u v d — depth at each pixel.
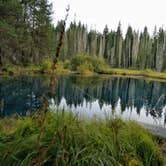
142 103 19.88
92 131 2.86
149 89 33.97
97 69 60.72
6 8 25.95
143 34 80.56
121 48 79.75
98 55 80.88
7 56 31.25
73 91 25.30
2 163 2.53
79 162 2.41
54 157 2.40
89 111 14.52
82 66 54.66
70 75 47.34
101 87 31.91
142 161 3.11
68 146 2.55
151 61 79.19
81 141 2.67
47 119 2.81
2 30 25.97
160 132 8.23
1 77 30.53
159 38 78.31
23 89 22.88
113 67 79.25
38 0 37.66
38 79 31.75
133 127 3.60
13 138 2.88
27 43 33.22
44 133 2.59
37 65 36.94
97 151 2.58
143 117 13.70
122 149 2.91
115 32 82.44
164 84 44.19
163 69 76.44
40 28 36.81
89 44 82.00
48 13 39.09
